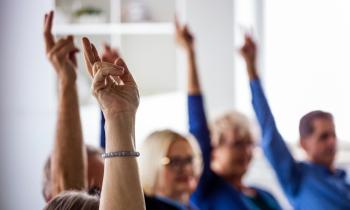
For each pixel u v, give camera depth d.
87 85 4.42
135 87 1.16
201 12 4.47
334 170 2.82
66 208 1.20
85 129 4.33
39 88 4.37
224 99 4.50
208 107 4.49
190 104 2.77
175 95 4.50
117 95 1.14
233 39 4.46
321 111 2.76
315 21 4.43
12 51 4.36
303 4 4.47
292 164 2.68
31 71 4.36
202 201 2.71
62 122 1.75
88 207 1.19
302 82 4.44
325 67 4.41
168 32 4.55
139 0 4.65
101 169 1.84
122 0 4.64
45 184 1.82
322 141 2.74
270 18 4.54
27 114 4.37
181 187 2.34
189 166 2.36
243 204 2.74
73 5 4.55
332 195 2.72
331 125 2.75
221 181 2.75
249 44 2.73
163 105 4.49
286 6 4.50
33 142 4.38
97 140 4.32
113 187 1.11
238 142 2.89
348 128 4.28
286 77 4.46
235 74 4.48
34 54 4.35
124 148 1.12
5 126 4.39
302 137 2.79
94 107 4.35
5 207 4.42
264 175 4.37
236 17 4.47
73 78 1.79
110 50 2.18
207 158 2.72
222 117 2.95
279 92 4.46
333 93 4.36
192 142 2.74
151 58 4.65
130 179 1.11
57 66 1.79
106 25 4.45
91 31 4.43
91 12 4.53
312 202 2.70
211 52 4.48
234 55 4.48
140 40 4.65
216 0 4.46
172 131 2.39
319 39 4.43
